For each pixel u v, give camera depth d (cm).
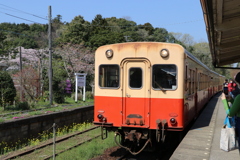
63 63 2595
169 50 685
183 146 583
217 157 502
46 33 4875
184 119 693
